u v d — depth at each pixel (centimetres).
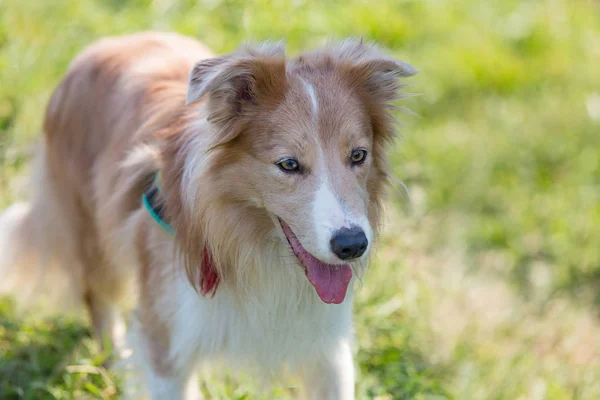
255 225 356
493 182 713
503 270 644
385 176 378
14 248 506
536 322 607
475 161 721
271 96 342
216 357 382
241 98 342
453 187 694
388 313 523
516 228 675
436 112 768
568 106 798
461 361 527
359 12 802
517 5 922
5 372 448
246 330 373
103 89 448
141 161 390
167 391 385
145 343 389
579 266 654
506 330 580
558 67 847
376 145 369
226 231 353
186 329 369
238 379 442
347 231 317
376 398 466
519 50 870
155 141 391
